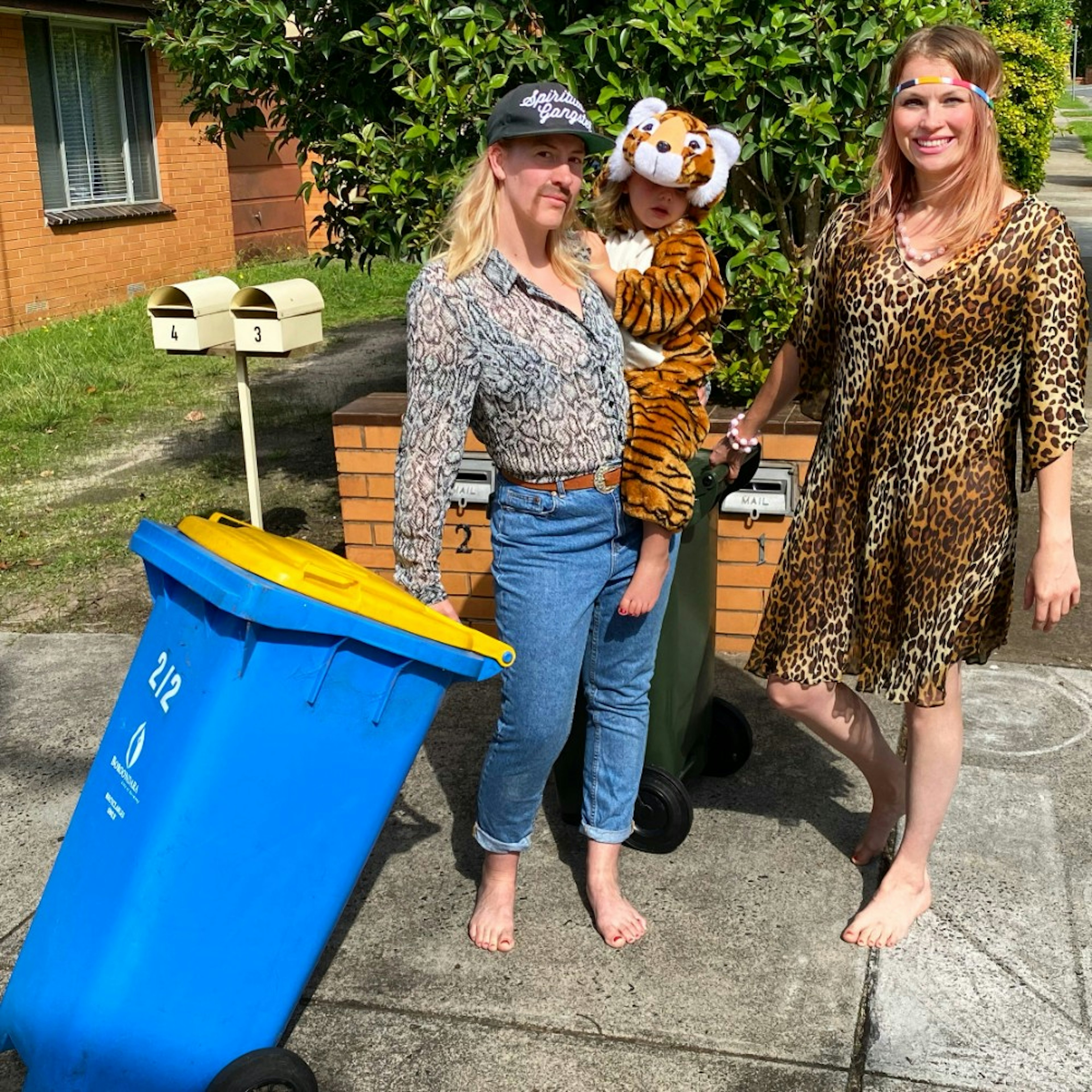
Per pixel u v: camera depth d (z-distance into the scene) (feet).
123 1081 7.67
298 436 26.53
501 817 9.80
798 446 14.33
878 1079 8.59
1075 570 8.49
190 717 7.55
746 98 14.48
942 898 10.46
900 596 9.17
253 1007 7.99
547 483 8.77
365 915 10.57
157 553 7.81
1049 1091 8.46
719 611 15.23
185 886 7.57
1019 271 8.31
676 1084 8.61
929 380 8.71
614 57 14.38
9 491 23.52
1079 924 10.12
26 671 15.71
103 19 40.55
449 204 15.61
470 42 14.85
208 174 46.80
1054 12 66.39
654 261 9.05
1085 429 8.66
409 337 8.45
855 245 8.96
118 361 33.73
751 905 10.49
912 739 9.55
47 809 12.42
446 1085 8.68
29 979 8.09
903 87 8.37
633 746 9.98
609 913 10.12
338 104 17.38
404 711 7.98
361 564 16.37
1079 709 13.78
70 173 41.16
